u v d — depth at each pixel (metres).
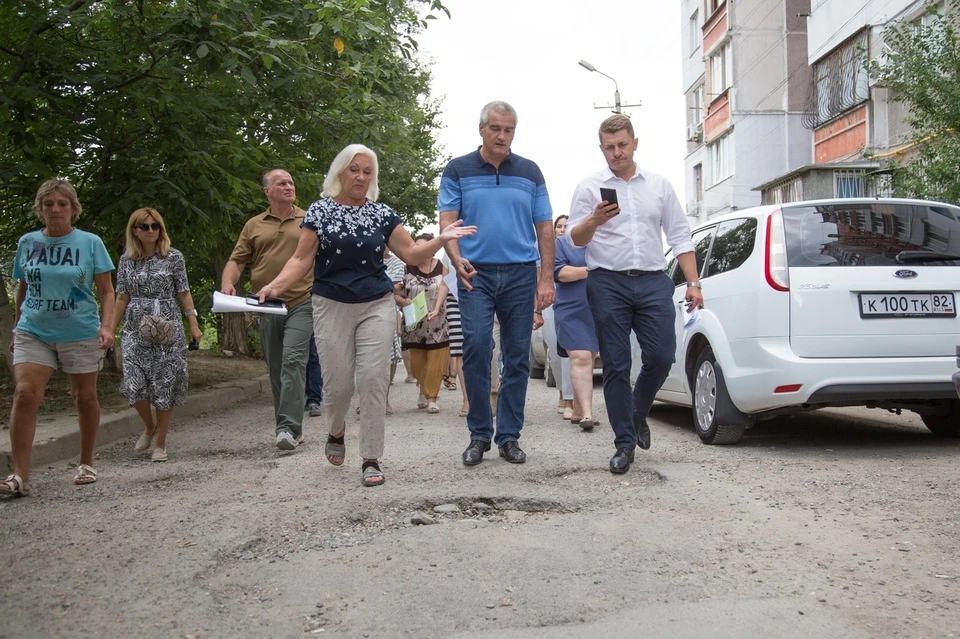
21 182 10.52
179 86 10.25
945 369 6.36
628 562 3.81
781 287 6.41
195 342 7.40
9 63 10.37
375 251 5.64
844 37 23.41
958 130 13.23
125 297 7.19
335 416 5.95
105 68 9.95
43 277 5.65
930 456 6.39
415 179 29.58
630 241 5.86
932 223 6.73
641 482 5.47
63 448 7.20
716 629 3.07
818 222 6.63
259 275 7.74
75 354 5.77
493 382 9.26
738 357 6.67
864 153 19.09
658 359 5.94
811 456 6.42
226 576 3.74
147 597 3.48
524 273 6.04
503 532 4.34
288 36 11.22
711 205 33.88
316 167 14.60
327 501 5.04
